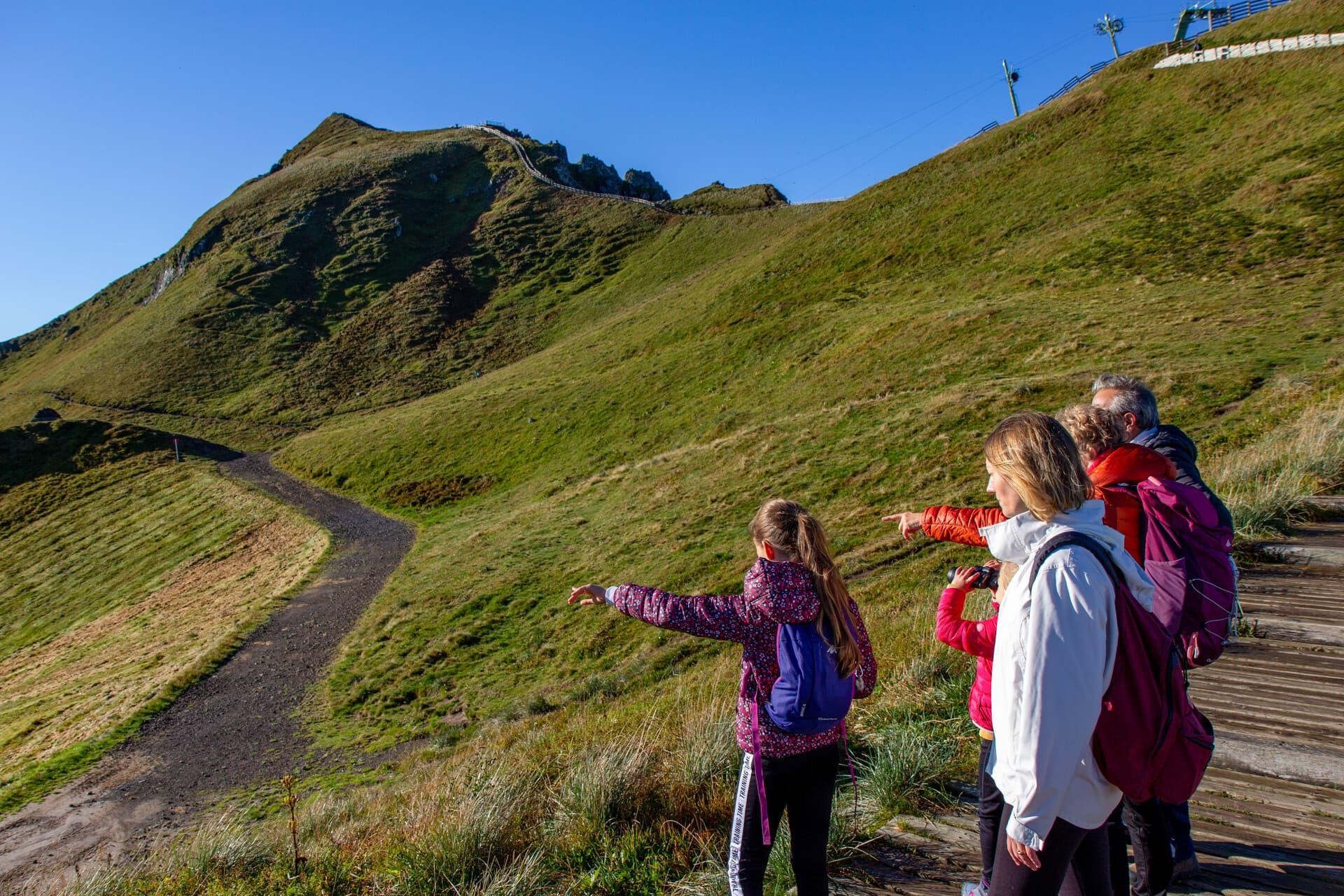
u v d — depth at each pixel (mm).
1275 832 3381
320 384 82688
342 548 39531
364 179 129875
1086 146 54750
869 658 2895
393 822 6230
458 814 4734
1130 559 2078
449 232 120000
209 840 6371
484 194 129875
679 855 4035
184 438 68375
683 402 45062
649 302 77688
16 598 46656
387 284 105125
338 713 21219
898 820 3996
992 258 46406
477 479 47125
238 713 22328
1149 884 2779
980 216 53688
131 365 90750
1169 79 56781
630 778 4809
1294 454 9172
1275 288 28625
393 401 76062
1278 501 7727
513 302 95938
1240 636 5535
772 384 41469
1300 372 19531
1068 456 2100
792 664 2646
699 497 28594
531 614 23891
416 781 12555
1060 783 1900
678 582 21812
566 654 20469
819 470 26203
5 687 33812
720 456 32219
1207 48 57281
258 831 7562
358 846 5438
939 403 27484
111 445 65188
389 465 52938
